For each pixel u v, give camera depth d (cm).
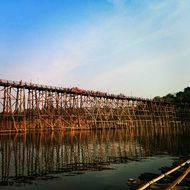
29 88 5222
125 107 7788
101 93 6944
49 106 5594
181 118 9425
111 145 3775
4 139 4156
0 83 4644
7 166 2189
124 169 2078
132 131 6888
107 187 1544
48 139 4384
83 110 6525
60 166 2219
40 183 1666
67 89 6019
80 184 1630
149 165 2241
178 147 3556
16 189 1538
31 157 2636
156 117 8769
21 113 4994
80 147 3494
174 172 1661
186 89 12031
